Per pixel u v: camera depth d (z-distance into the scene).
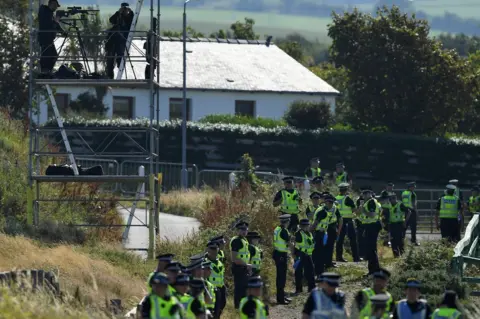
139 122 173.00
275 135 182.50
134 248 86.56
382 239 110.94
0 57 152.62
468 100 199.88
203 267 58.22
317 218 84.56
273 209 93.44
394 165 186.38
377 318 45.84
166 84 199.50
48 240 81.56
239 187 115.44
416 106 198.88
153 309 43.91
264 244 89.88
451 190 105.31
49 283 56.09
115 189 126.81
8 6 155.38
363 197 94.94
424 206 153.12
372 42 198.25
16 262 67.12
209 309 56.53
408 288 46.41
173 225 105.94
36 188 90.12
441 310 46.25
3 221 84.69
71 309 52.56
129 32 88.19
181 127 177.62
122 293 66.94
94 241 85.69
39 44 88.38
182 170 150.25
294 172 183.75
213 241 63.78
